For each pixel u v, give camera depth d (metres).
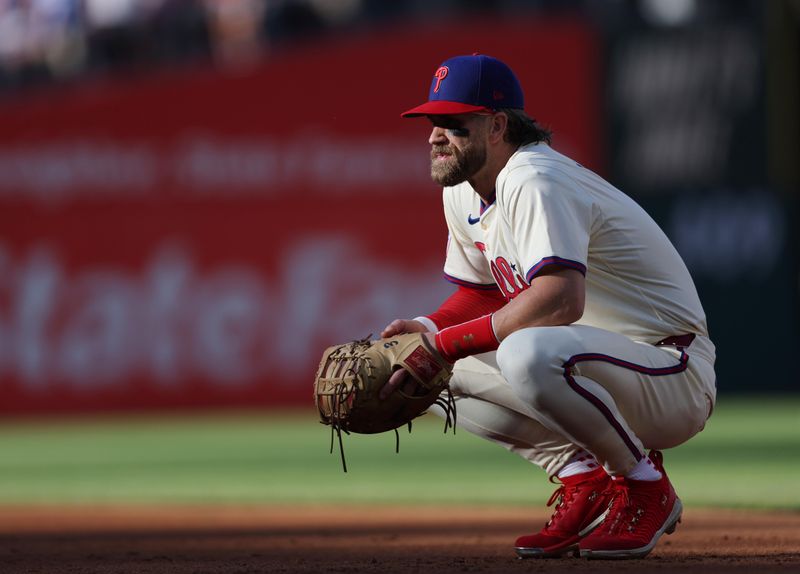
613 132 45.91
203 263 46.25
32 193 45.94
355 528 17.58
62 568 12.96
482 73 12.14
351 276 46.28
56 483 27.61
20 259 45.91
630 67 45.81
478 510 20.03
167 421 45.25
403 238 46.16
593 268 12.35
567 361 11.55
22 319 45.94
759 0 45.44
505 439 13.27
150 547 15.55
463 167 12.29
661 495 12.29
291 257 46.34
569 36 45.91
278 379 46.25
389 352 12.12
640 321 12.40
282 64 46.28
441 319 13.66
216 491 24.97
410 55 46.22
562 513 12.77
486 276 13.78
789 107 45.53
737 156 45.47
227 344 46.19
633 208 12.35
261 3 49.81
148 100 46.12
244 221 46.28
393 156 46.22
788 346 45.44
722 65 45.47
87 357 46.06
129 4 49.97
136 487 26.36
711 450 29.50
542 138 12.45
